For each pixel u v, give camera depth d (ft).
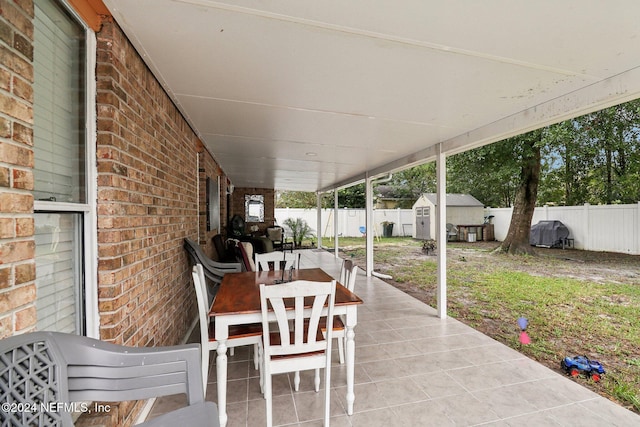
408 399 7.13
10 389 2.56
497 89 7.69
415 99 8.38
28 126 3.36
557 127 21.95
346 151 15.30
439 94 8.04
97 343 3.25
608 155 27.30
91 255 4.91
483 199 50.72
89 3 4.70
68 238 4.64
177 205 9.45
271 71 6.86
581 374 8.30
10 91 3.11
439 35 5.40
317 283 6.00
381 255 32.30
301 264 26.61
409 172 59.57
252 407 6.84
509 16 4.82
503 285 19.04
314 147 14.44
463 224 44.14
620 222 25.48
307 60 6.35
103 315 5.00
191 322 11.23
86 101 4.85
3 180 2.99
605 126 21.22
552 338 11.21
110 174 5.03
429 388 7.59
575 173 31.55
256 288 8.05
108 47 5.02
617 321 12.88
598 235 27.09
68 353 3.03
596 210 27.20
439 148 13.21
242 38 5.57
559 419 6.46
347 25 5.14
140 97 6.33
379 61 6.36
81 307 4.82
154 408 6.69
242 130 11.66
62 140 4.52
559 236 29.55
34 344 2.81
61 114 4.51
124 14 4.90
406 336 10.82
